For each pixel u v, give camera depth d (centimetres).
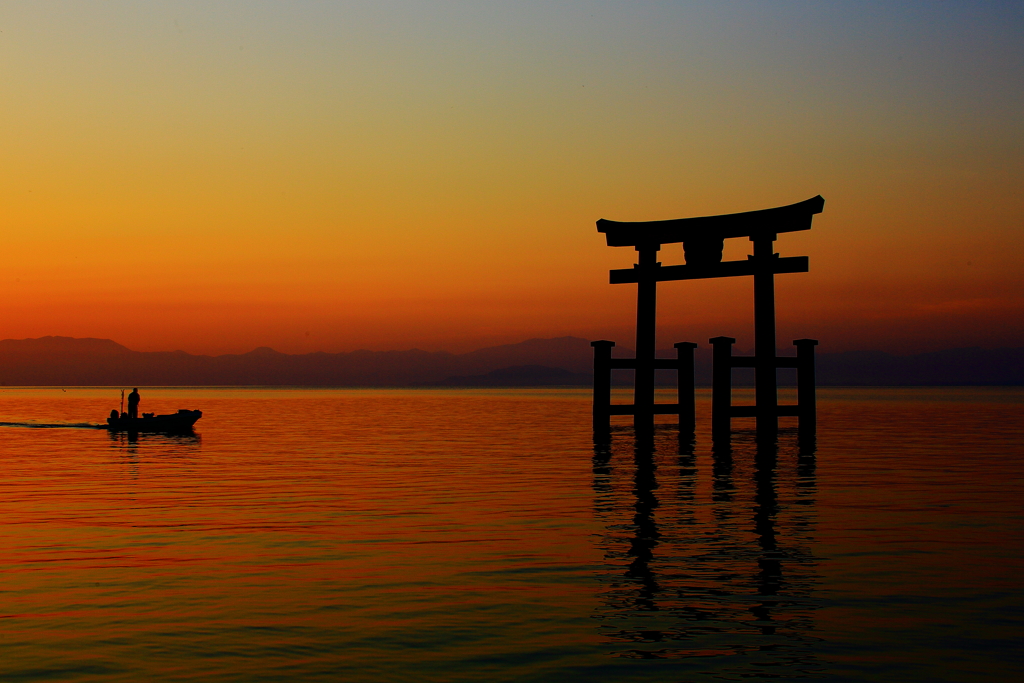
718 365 3544
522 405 10525
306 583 1250
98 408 9419
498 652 954
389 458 3177
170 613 1098
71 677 880
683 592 1192
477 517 1809
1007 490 2198
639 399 3781
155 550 1482
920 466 2767
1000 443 3784
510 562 1379
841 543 1516
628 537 1579
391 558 1412
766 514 1833
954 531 1627
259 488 2303
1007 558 1395
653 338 3769
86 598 1169
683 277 3594
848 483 2339
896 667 906
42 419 6706
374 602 1149
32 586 1232
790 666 909
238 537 1597
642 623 1055
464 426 5472
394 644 980
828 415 6931
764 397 3444
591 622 1059
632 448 3444
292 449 3612
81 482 2453
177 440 4197
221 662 923
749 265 3406
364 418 6719
